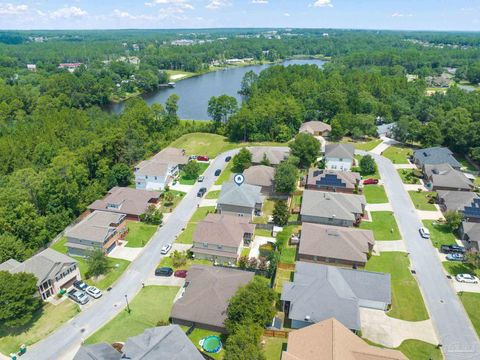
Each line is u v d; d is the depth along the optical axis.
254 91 180.25
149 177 95.81
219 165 111.50
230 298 53.31
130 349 44.78
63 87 185.12
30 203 74.44
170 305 57.56
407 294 58.28
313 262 65.88
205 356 47.22
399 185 95.19
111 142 106.69
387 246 70.69
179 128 142.88
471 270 63.78
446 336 50.66
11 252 65.25
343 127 130.75
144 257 69.56
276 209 78.25
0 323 53.94
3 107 153.00
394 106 149.25
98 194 90.19
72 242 70.56
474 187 89.44
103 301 58.66
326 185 91.56
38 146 102.06
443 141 118.56
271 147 115.81
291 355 42.44
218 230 68.75
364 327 51.97
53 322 54.38
